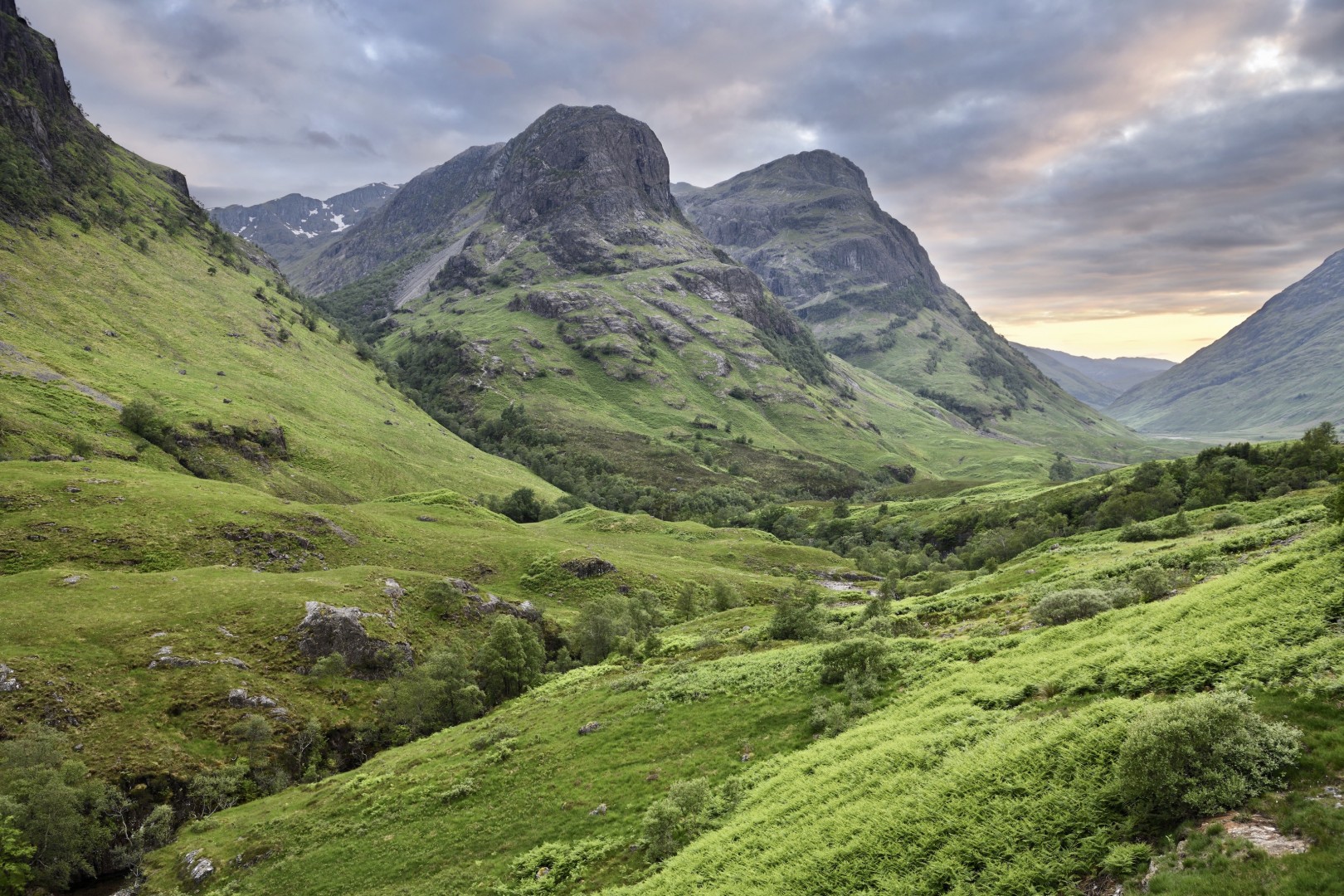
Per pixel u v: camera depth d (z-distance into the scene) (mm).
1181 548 61688
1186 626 32969
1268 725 21375
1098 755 24047
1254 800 19250
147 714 66438
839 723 40656
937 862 22984
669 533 196375
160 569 96562
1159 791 20562
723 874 28547
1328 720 21359
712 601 123000
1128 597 44281
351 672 82125
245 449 177750
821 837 27625
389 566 119562
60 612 76188
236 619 82500
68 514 101250
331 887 42219
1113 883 19219
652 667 70250
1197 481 163750
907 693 41219
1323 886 15617
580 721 56656
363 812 51062
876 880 23797
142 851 53656
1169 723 21484
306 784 63156
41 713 62406
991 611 57438
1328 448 153500
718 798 36812
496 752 54344
